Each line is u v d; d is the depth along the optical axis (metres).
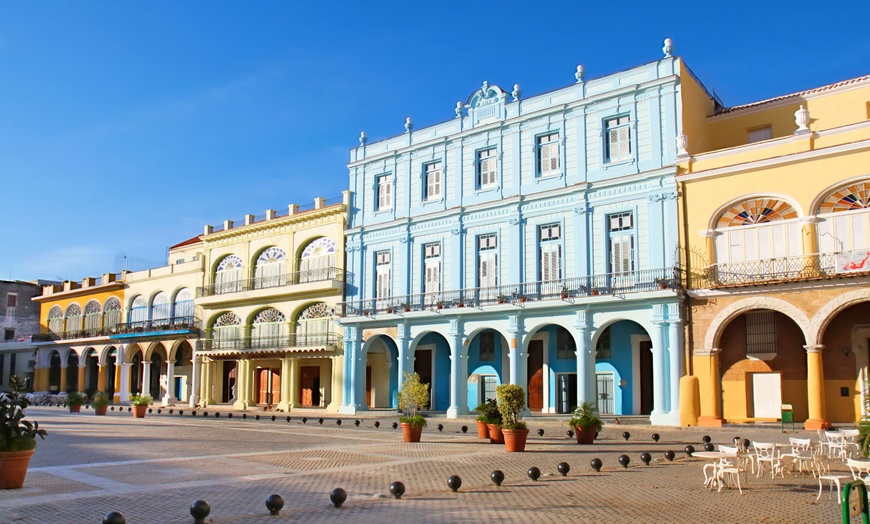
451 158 34.91
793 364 25.36
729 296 25.62
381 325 35.97
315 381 41.38
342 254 39.16
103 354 53.22
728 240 26.33
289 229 42.03
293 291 40.31
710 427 24.78
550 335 31.86
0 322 63.34
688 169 27.41
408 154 36.59
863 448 11.60
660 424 26.06
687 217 27.22
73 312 57.91
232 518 9.70
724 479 12.99
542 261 31.17
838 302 23.39
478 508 10.52
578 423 20.16
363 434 23.47
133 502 10.80
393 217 36.91
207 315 45.97
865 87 26.70
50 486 12.17
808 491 12.05
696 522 9.57
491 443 20.38
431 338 36.34
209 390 45.53
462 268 33.56
